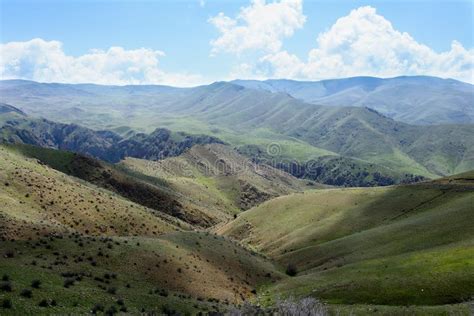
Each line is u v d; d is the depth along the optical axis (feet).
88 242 203.82
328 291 195.93
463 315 141.08
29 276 137.28
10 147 506.07
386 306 165.37
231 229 486.79
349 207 428.97
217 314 145.18
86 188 375.45
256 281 251.60
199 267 226.99
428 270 191.42
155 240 242.17
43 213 279.08
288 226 431.43
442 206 341.82
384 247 267.18
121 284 166.50
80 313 116.26
